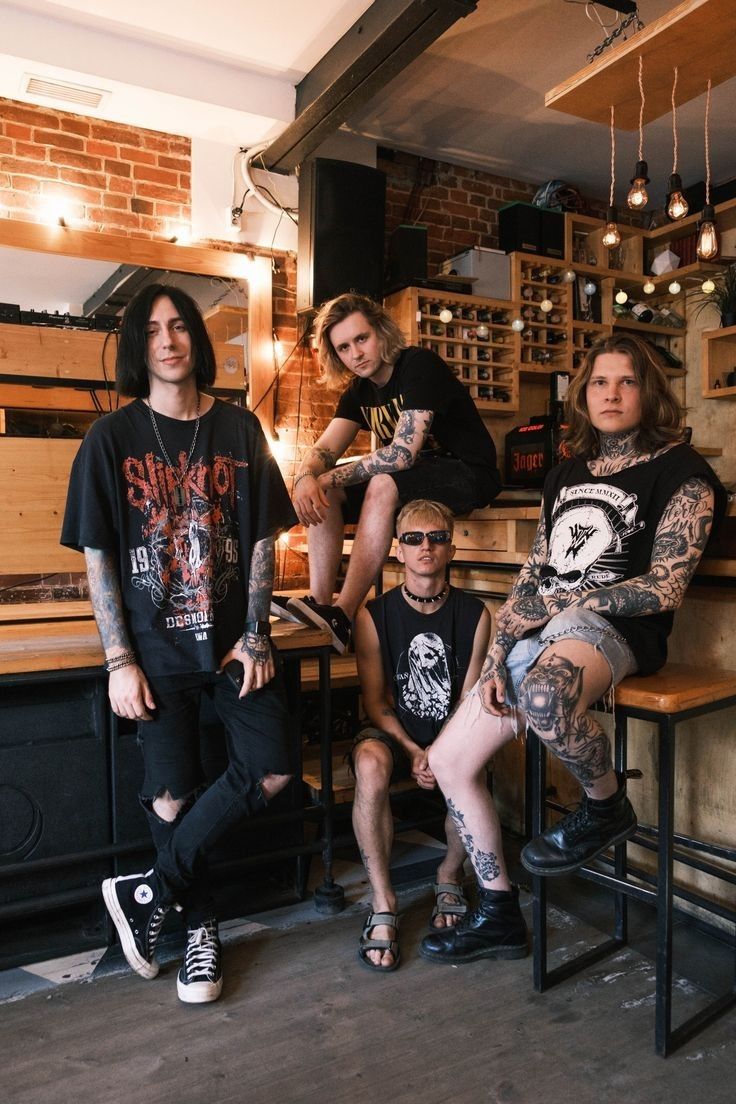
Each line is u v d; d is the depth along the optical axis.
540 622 1.73
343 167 3.73
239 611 1.76
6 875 1.78
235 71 3.43
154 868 1.75
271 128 3.62
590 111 2.76
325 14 3.05
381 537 2.46
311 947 1.95
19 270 3.53
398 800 2.24
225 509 1.74
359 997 1.72
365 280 3.80
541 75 3.59
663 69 2.46
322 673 2.12
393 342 2.60
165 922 2.01
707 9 2.15
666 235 4.83
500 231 4.38
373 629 2.17
